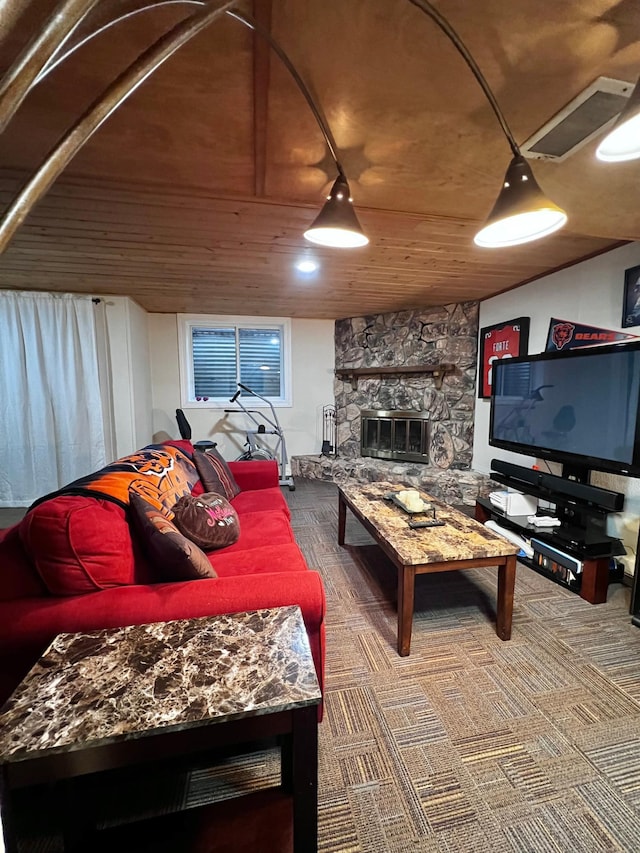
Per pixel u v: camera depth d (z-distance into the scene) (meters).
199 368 4.93
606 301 2.57
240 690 0.76
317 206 1.97
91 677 0.80
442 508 2.31
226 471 2.74
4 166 1.60
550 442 2.55
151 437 4.75
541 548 2.40
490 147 1.35
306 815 0.78
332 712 1.39
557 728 1.32
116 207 1.99
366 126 1.24
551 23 0.88
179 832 0.88
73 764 0.68
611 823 1.03
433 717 1.37
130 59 1.00
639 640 1.80
